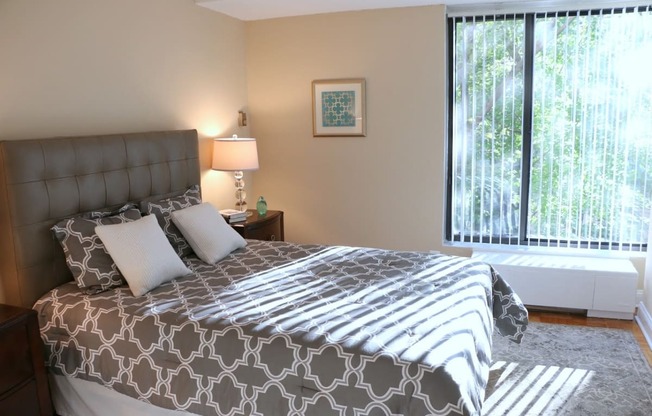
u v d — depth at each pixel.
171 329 2.30
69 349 2.50
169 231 3.27
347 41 4.48
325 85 4.61
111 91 3.32
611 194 4.15
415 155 4.48
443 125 4.35
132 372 2.35
